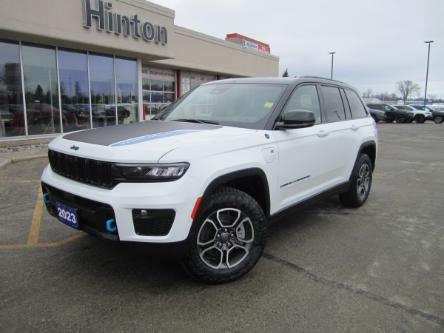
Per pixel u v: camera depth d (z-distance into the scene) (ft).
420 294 9.99
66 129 42.22
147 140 9.56
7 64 36.58
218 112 12.82
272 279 10.69
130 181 8.71
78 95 43.24
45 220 15.24
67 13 37.42
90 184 9.47
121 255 12.01
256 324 8.55
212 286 10.21
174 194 8.62
